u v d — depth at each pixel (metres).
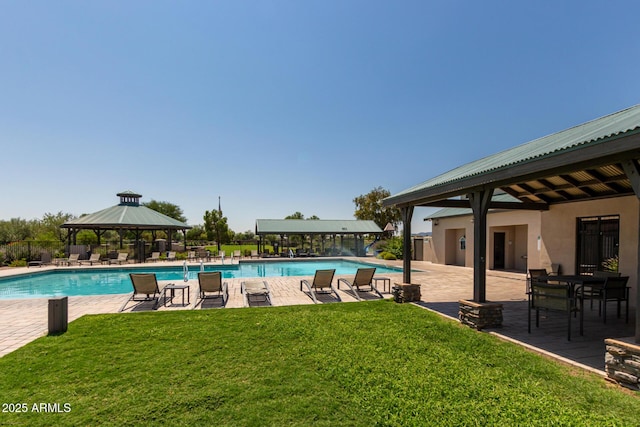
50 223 33.72
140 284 7.96
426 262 21.00
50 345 4.79
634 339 3.61
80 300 8.66
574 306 5.78
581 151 3.73
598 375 3.83
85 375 3.77
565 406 3.04
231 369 3.95
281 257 24.09
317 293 9.68
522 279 12.70
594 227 9.06
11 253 19.20
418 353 4.48
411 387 3.40
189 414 2.95
